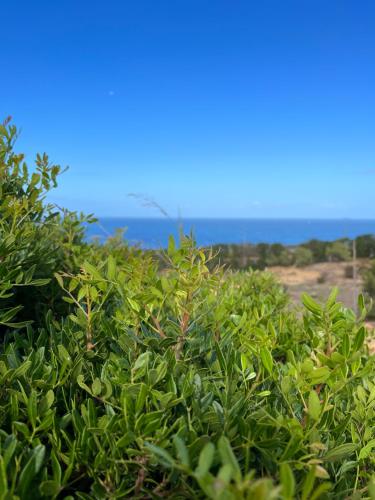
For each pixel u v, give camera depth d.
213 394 1.47
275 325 2.61
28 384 1.46
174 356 1.55
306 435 1.23
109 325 1.73
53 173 2.22
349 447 1.28
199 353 1.75
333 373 1.34
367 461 1.58
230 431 1.25
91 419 1.29
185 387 1.38
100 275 1.79
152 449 0.94
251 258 22.56
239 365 1.75
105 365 1.57
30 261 2.12
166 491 1.19
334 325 1.50
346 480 1.44
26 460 1.15
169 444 1.17
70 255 2.92
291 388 1.50
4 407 1.36
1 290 1.81
